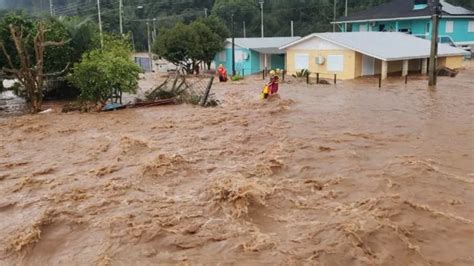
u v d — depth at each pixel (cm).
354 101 1989
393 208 749
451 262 590
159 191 875
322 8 7325
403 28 4612
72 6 7281
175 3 7944
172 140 1308
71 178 976
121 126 1560
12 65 2006
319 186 867
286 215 739
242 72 4100
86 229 716
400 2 4881
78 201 834
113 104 1970
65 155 1183
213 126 1510
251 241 656
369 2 7131
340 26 5684
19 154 1212
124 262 614
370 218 711
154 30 6138
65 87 2406
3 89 2220
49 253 652
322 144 1189
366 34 3575
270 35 7200
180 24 4116
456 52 3500
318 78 2927
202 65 4575
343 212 741
